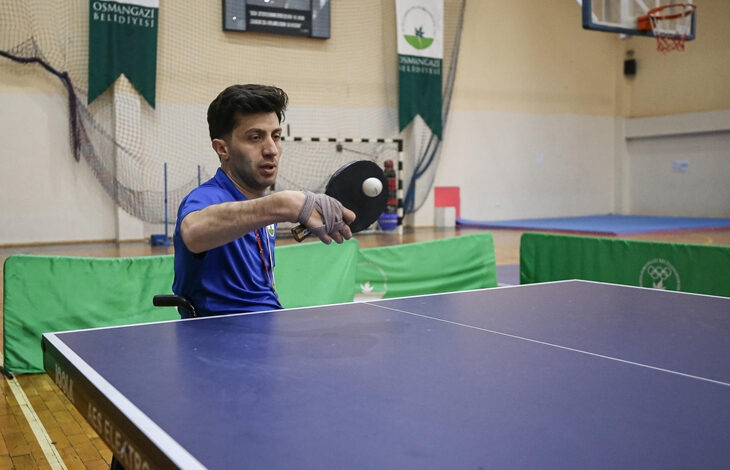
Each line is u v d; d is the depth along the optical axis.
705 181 14.92
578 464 0.88
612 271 4.42
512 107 14.63
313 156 12.50
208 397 1.20
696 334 1.74
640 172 16.16
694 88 14.92
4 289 3.87
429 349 1.56
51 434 3.07
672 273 4.07
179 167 11.38
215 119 1.99
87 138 10.70
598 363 1.43
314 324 1.85
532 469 0.87
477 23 14.08
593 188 16.02
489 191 14.51
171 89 11.27
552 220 14.62
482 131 14.31
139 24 10.70
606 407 1.12
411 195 13.31
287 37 12.13
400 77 12.78
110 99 10.80
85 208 10.82
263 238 2.14
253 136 1.96
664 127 15.38
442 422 1.05
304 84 12.34
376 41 12.87
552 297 2.34
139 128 10.87
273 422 1.07
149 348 1.58
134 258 4.03
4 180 10.31
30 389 3.68
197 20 11.39
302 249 4.34
